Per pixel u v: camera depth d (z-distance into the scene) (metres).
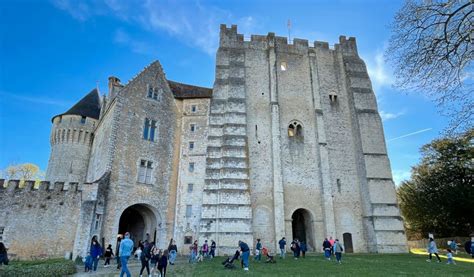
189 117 31.39
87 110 38.03
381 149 32.03
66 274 14.27
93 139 36.94
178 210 27.75
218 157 29.08
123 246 11.55
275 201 28.84
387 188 30.55
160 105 30.42
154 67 31.27
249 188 27.88
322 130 32.50
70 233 23.53
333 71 36.25
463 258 23.06
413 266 17.25
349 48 37.78
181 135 30.72
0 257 15.26
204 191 27.47
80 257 20.80
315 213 29.89
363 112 33.47
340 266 17.31
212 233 25.91
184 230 27.06
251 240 25.95
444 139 38.75
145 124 28.69
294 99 34.00
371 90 34.91
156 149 28.70
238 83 32.53
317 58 36.44
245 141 29.75
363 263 18.95
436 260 20.97
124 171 25.97
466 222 37.59
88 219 22.44
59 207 23.98
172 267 17.73
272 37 35.91
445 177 38.16
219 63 33.84
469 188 35.16
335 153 32.66
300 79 35.09
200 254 22.69
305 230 31.25
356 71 35.94
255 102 32.97
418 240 43.22
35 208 23.55
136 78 29.36
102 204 23.66
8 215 22.95
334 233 29.05
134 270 16.11
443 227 39.41
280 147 31.12
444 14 11.81
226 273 14.55
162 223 26.94
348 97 35.16
